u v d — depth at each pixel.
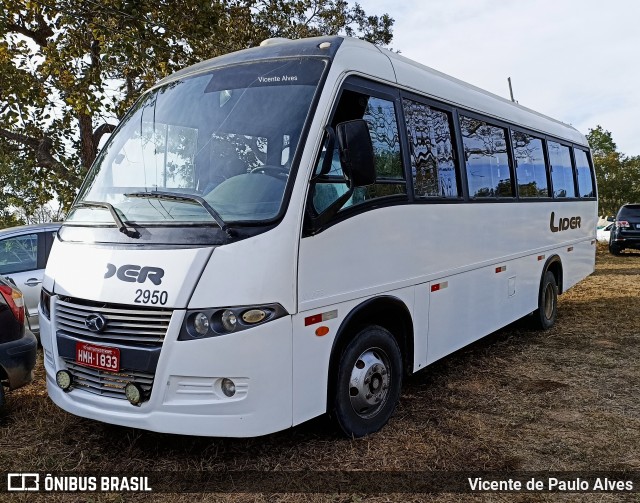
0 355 4.37
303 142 3.74
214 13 12.02
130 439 4.22
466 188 5.63
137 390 3.44
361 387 4.27
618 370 6.20
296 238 3.59
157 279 3.46
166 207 3.77
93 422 4.57
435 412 4.92
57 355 3.89
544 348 7.16
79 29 11.68
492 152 6.32
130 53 10.89
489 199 6.11
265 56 4.40
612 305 10.18
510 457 4.09
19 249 7.16
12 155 14.89
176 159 4.20
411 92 4.91
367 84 4.37
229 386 3.42
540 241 7.69
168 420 3.42
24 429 4.48
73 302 3.83
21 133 15.16
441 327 5.24
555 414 4.91
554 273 8.58
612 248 21.03
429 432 4.47
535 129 7.71
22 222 16.52
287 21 16.27
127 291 3.52
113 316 3.56
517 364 6.44
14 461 3.94
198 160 4.07
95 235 3.92
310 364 3.74
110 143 4.73
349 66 4.18
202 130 4.18
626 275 14.73
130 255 3.63
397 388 4.64
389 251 4.45
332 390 4.04
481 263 5.95
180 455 4.02
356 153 3.65
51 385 4.05
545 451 4.20
